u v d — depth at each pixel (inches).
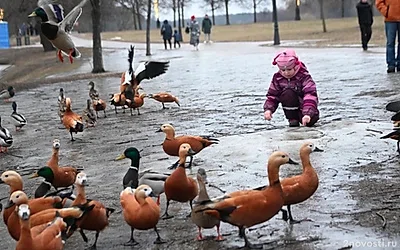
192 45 2166.6
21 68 1738.4
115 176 413.4
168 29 2105.1
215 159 423.2
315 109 511.5
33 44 3181.6
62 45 439.2
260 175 378.0
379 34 1952.5
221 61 1382.9
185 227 302.2
